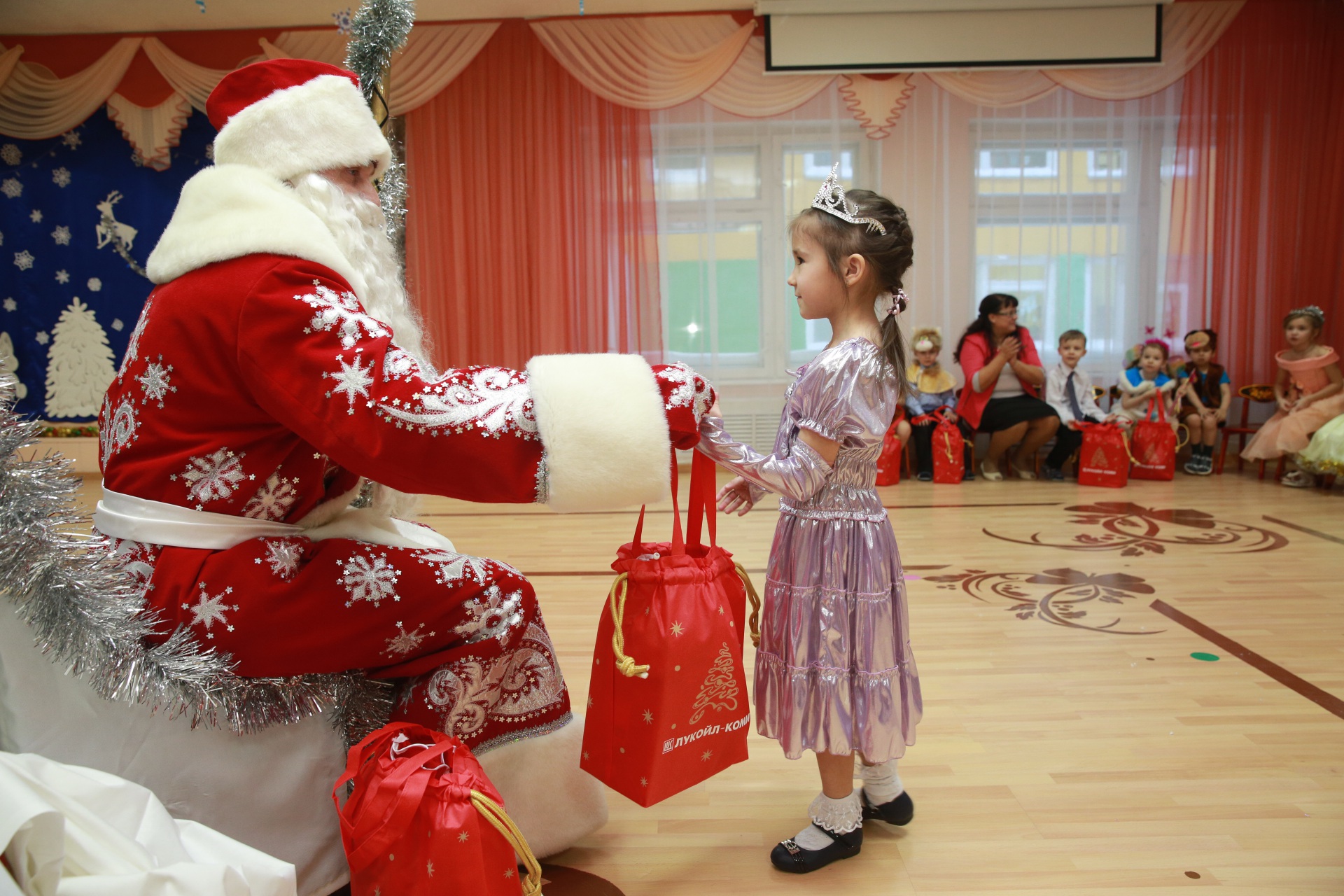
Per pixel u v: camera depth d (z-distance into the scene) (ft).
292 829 4.09
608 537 13.52
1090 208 19.44
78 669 3.59
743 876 4.83
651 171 19.42
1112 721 6.68
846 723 4.74
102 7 17.88
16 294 19.67
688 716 4.37
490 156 19.44
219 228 3.80
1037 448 18.17
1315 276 19.27
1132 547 12.12
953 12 18.48
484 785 3.73
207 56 19.20
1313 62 18.80
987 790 5.70
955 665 7.89
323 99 4.20
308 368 3.62
